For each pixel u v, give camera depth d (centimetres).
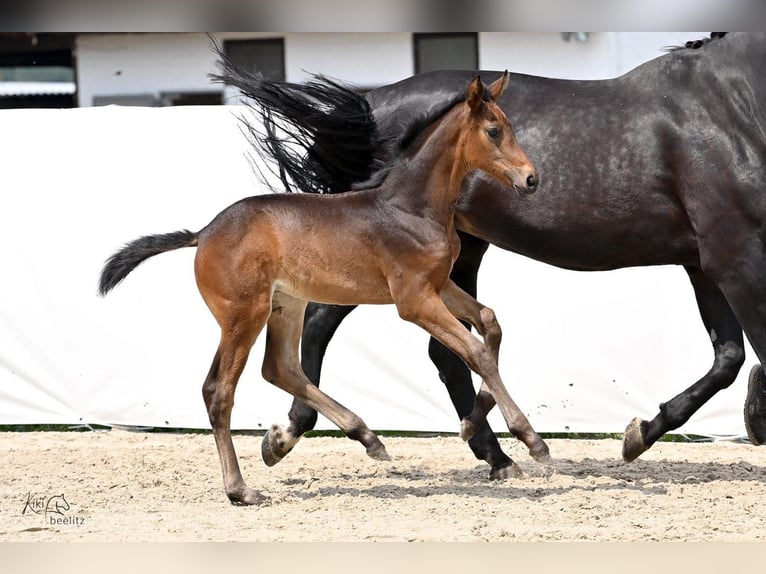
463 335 895
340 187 1025
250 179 1297
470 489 980
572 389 1276
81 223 1305
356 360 1298
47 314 1312
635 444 1033
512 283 1277
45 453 1198
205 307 1298
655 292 1262
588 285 1270
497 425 1316
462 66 2164
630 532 795
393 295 917
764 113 930
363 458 1184
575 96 1002
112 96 2236
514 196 988
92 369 1316
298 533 803
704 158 941
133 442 1283
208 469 1109
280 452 1041
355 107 998
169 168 1304
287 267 922
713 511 868
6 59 2283
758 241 932
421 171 916
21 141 1309
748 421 1054
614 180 966
